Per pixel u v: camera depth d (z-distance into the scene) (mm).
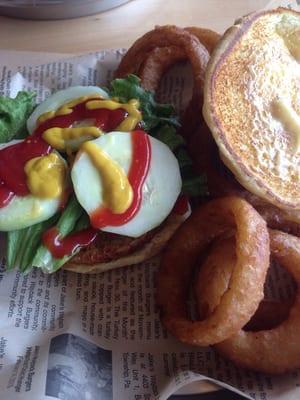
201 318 232
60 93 266
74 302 242
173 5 338
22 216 228
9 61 305
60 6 324
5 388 201
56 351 219
